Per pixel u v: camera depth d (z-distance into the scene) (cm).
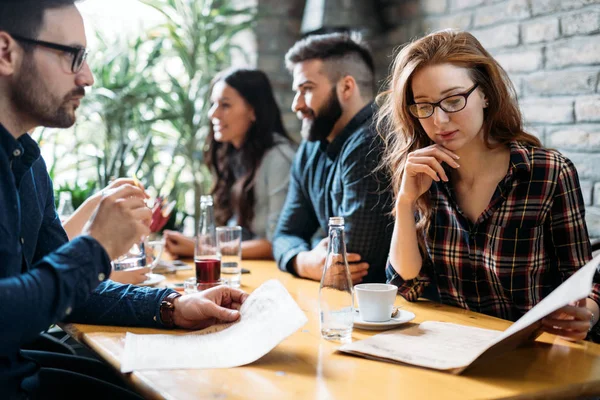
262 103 279
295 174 243
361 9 338
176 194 364
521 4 255
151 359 119
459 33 151
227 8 376
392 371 111
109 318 145
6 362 125
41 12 120
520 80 257
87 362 169
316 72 222
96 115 365
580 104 233
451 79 144
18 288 106
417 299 167
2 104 123
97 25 378
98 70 365
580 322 122
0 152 122
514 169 149
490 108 151
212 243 179
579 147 234
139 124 369
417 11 317
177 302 143
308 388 104
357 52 227
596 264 103
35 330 109
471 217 160
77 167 357
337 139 221
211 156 293
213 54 379
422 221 164
